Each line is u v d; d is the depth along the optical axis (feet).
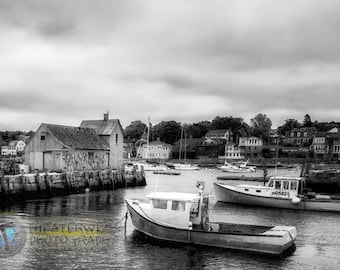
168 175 270.26
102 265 60.34
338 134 411.75
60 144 152.97
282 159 382.01
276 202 112.16
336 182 162.71
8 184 111.75
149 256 64.54
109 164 178.19
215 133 497.87
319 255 66.49
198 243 70.18
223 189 120.26
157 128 550.36
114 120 184.96
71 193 135.03
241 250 67.21
